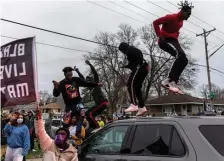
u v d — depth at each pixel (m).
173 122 5.20
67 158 5.83
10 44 5.50
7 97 5.46
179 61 6.52
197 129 4.97
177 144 5.00
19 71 5.44
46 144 5.82
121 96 54.56
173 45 6.61
